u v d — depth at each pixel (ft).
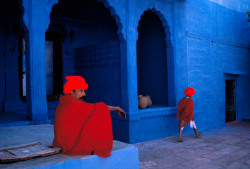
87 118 7.29
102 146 7.32
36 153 6.94
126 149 7.88
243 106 39.24
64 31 31.89
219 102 33.96
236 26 38.24
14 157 6.55
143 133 24.47
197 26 30.86
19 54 28.25
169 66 27.81
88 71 30.09
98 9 31.94
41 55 16.88
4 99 27.09
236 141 24.14
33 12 16.62
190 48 29.60
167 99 28.25
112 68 26.02
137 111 23.94
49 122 16.90
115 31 32.19
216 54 33.78
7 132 12.03
